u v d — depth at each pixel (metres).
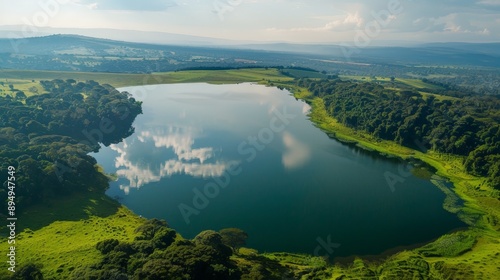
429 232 86.12
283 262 70.94
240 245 71.31
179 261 53.31
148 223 72.62
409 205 99.88
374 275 66.19
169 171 117.50
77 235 74.25
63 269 58.66
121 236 73.06
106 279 51.12
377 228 87.50
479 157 119.75
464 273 63.53
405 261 71.19
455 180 117.88
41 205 86.69
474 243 79.25
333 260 74.06
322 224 88.62
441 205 100.38
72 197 92.94
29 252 66.06
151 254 58.72
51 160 100.50
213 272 52.53
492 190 105.50
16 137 117.69
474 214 94.25
